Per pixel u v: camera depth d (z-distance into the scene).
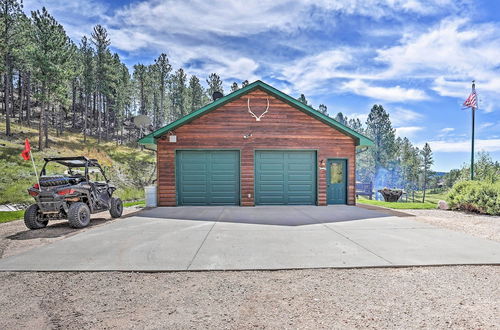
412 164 51.00
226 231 7.05
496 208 9.84
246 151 12.20
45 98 31.38
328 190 12.65
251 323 2.77
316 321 2.80
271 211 10.59
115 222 8.47
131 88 56.19
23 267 4.44
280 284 3.79
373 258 4.85
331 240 6.12
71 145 37.28
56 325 2.75
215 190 12.23
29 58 30.98
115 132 56.97
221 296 3.42
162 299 3.34
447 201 11.73
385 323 2.77
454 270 4.33
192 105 57.41
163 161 12.05
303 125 12.39
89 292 3.56
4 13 30.59
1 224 8.66
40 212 7.81
